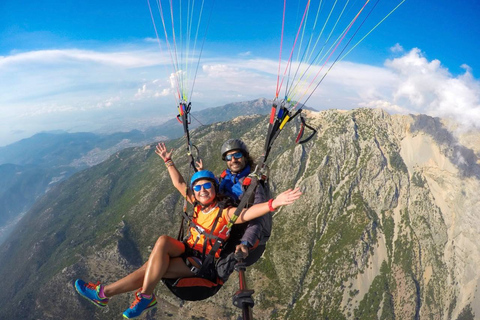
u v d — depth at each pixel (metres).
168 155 6.72
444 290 166.88
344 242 171.88
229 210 5.32
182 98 6.73
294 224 184.88
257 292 156.50
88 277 176.88
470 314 159.12
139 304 4.77
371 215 184.25
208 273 5.33
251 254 5.70
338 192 192.50
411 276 166.12
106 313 153.38
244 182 5.59
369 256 168.38
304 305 152.12
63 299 165.25
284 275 164.12
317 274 162.75
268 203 4.83
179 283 5.16
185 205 5.97
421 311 160.88
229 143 6.15
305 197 193.50
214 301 152.62
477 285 166.88
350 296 156.38
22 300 171.25
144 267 5.14
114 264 184.50
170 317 145.12
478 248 172.12
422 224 182.00
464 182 190.00
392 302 157.75
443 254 178.00
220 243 5.22
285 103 5.49
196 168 6.49
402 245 175.12
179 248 5.21
